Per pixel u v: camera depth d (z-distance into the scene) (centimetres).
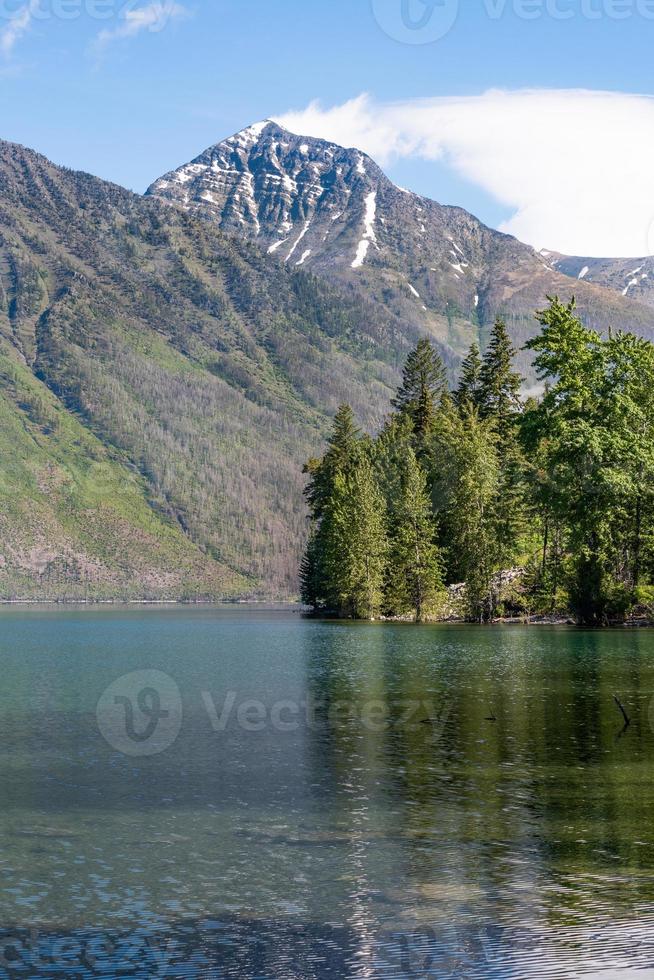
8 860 2216
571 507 8475
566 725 3816
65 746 3522
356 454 14238
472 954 1714
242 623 14650
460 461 11231
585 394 8462
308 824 2484
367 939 1783
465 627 9819
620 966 1662
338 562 12912
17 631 13225
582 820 2498
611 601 8825
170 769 3112
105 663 7081
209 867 2158
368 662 6475
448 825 2461
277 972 1653
